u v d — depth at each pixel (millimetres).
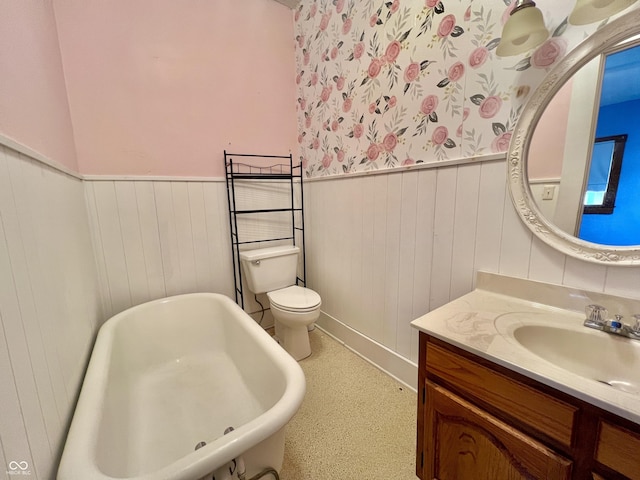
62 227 1070
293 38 2270
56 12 1443
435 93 1337
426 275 1488
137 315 1663
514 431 771
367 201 1782
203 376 1635
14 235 665
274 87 2223
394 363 1727
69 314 1021
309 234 2385
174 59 1812
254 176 2123
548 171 1011
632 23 807
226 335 1803
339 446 1283
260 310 2348
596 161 909
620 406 574
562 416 674
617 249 881
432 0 1290
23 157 767
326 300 2283
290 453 1250
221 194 2072
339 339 2174
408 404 1536
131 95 1696
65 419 848
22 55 865
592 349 882
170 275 1930
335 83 1921
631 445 584
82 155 1575
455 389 914
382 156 1652
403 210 1563
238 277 2215
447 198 1345
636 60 814
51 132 1107
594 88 893
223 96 2014
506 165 1118
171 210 1892
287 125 2318
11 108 739
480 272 1242
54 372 808
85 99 1562
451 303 1119
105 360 1156
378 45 1582
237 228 2154
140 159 1758
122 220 1729
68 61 1497
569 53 917
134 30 1672
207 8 1891
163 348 1755
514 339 856
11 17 800
